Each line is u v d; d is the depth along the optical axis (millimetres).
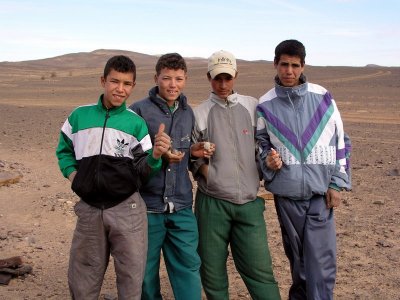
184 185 4223
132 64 3822
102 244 3865
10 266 5590
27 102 29641
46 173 10555
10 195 8766
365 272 5781
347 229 7215
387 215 7840
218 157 4289
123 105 3869
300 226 4227
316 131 4133
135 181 3828
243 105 4371
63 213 7824
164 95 4129
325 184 4145
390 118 20625
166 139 3688
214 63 4238
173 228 4242
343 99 28750
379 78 49844
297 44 4121
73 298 3967
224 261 4469
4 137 15344
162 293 5320
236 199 4270
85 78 61094
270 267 4426
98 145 3779
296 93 4152
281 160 4164
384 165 11492
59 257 6195
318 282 4215
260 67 68250
